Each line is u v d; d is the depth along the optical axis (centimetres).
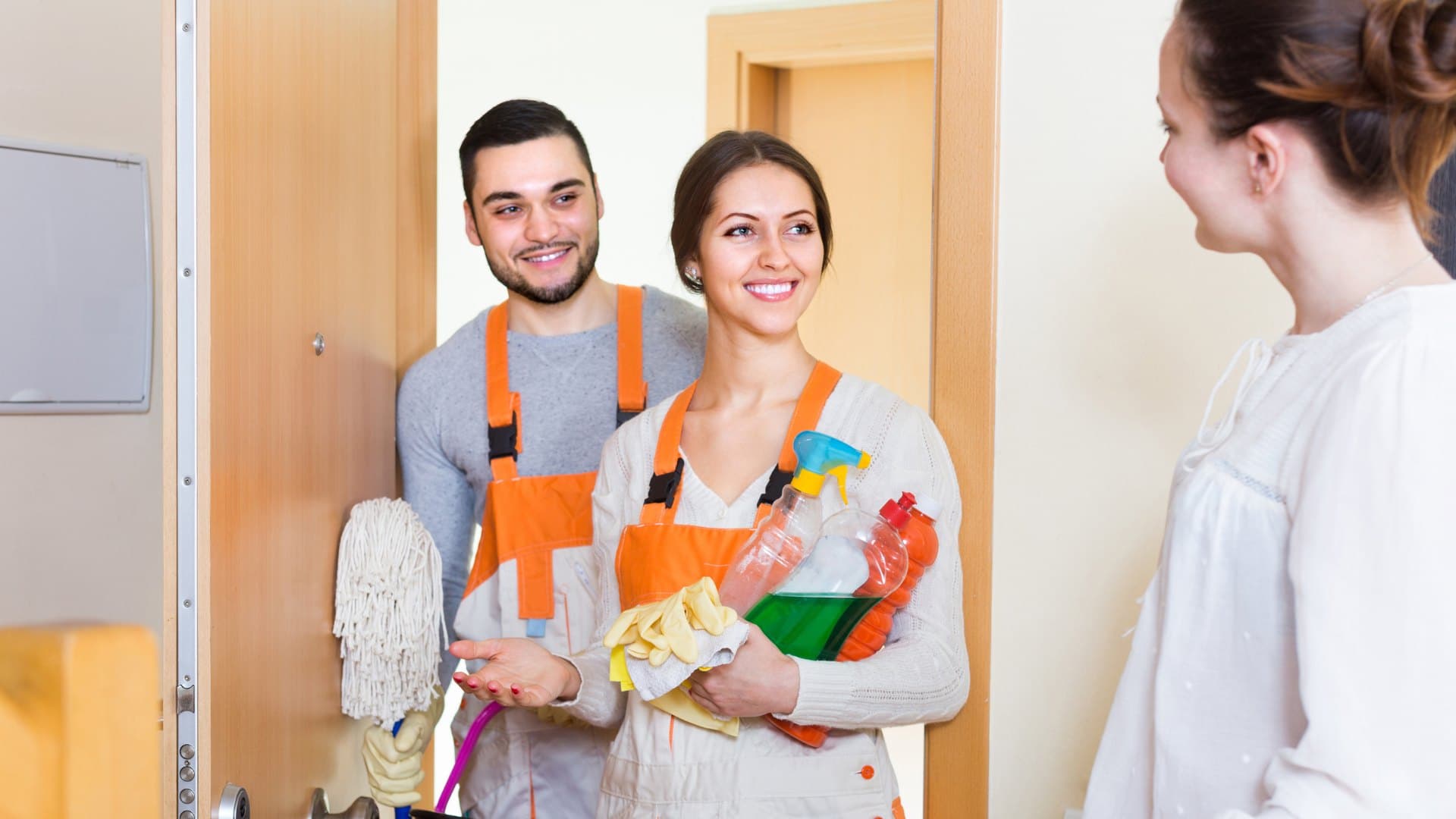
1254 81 80
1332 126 78
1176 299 149
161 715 113
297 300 145
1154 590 93
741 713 118
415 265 199
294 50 142
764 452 134
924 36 305
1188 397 149
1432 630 68
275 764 138
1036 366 155
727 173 134
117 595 107
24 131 97
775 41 315
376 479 181
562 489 174
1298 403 80
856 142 335
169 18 113
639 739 127
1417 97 74
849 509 125
